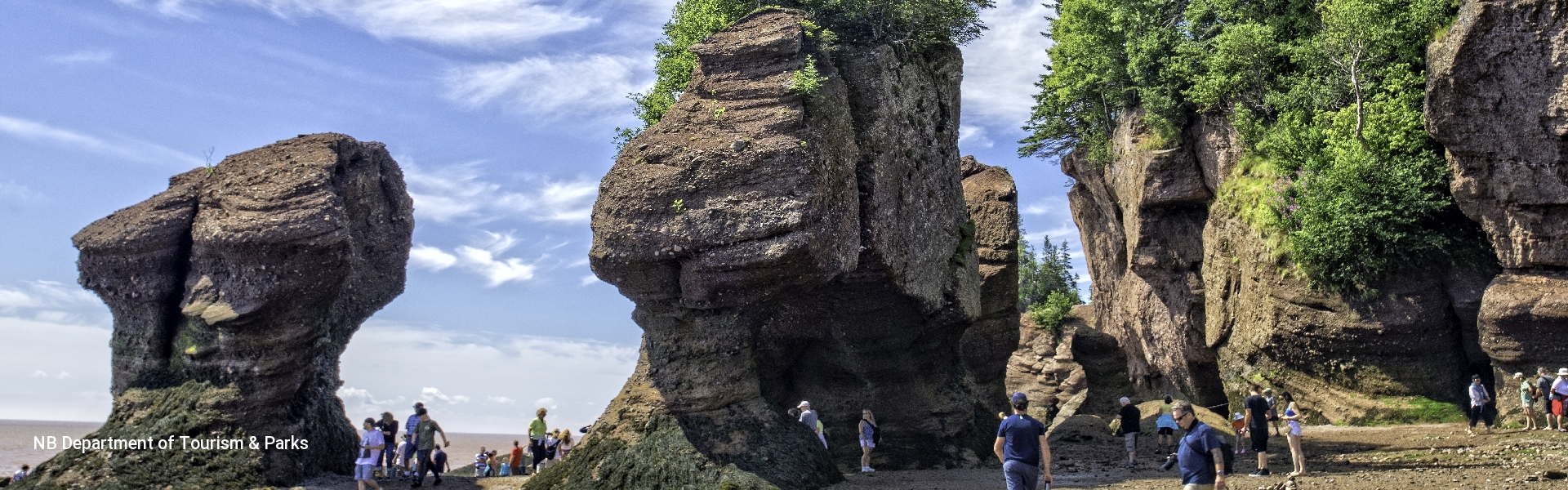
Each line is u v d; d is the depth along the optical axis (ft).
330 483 79.36
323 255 76.48
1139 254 161.48
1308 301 117.91
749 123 74.64
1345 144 114.73
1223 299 137.80
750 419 73.82
